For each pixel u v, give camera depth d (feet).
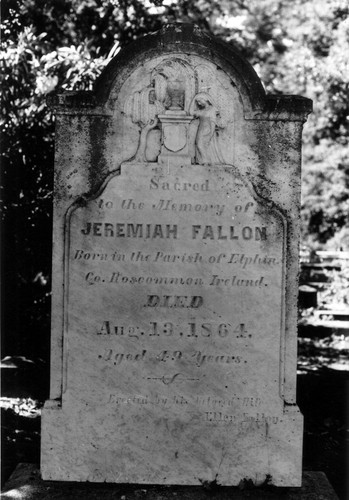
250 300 10.78
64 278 10.78
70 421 10.82
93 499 10.54
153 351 10.82
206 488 10.73
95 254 10.78
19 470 11.16
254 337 10.80
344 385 16.25
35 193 16.22
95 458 10.84
